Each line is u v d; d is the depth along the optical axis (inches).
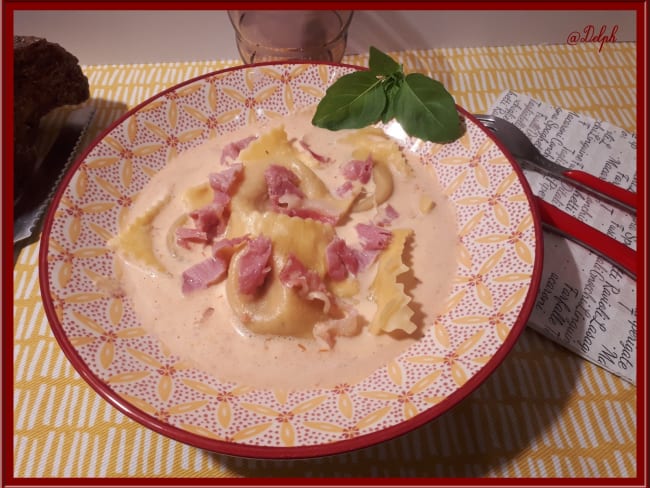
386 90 9.5
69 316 7.2
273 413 6.6
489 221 8.1
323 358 7.2
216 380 7.0
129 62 12.4
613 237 8.8
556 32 12.2
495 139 8.6
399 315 7.2
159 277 8.0
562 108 10.9
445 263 8.0
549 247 8.5
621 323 7.9
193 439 6.1
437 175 9.0
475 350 6.8
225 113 9.8
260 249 7.5
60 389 7.7
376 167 9.0
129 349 7.1
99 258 8.0
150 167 9.2
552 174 9.4
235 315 7.5
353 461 7.0
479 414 7.3
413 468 7.0
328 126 9.4
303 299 7.3
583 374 7.6
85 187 8.4
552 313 8.0
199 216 8.2
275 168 8.7
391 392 6.7
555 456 7.0
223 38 12.2
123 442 7.3
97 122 11.0
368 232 8.2
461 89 11.4
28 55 9.4
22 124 9.6
